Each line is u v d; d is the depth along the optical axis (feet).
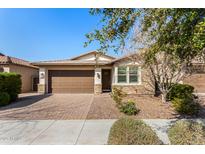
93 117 31.68
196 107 34.09
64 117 31.71
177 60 24.20
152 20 17.24
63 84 70.23
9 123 27.76
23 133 23.06
